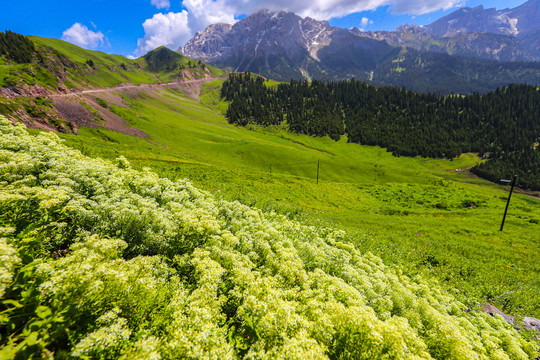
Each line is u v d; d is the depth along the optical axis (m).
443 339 5.46
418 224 36.28
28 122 63.88
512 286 16.08
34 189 4.93
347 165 130.50
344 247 12.01
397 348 3.94
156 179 11.23
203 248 6.04
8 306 2.79
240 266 5.52
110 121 103.56
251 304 4.20
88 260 3.59
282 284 5.80
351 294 5.74
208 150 123.81
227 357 3.15
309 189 56.25
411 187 84.38
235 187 39.59
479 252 24.20
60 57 184.12
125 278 3.55
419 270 16.12
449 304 9.29
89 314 3.17
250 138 177.25
